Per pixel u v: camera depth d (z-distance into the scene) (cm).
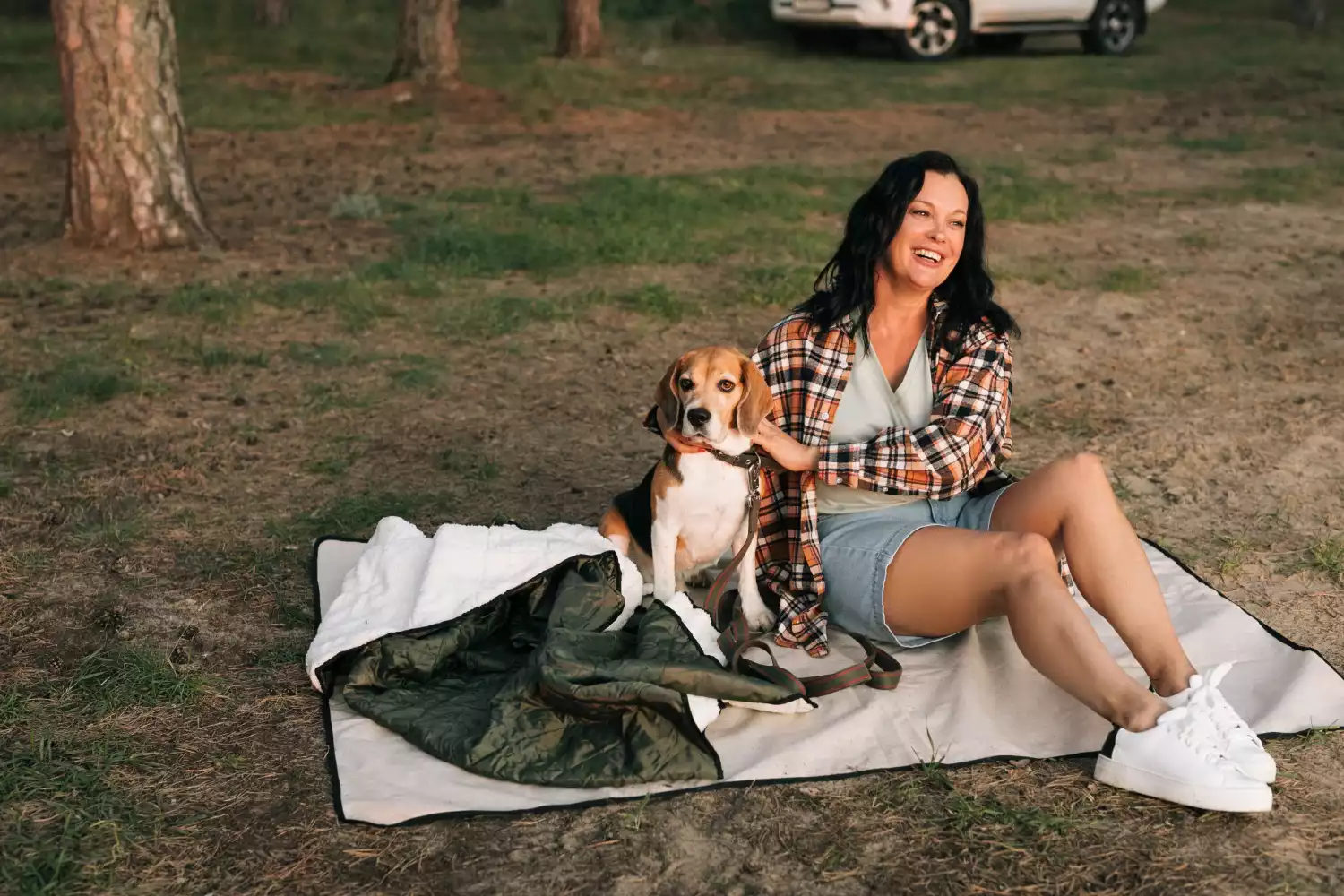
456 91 1542
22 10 2239
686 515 392
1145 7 2083
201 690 358
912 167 359
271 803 308
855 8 1958
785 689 334
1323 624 403
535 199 1064
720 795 311
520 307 750
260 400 603
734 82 1755
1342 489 509
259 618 403
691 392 379
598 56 1906
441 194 1067
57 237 884
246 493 500
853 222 368
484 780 316
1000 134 1424
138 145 850
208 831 296
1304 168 1224
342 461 530
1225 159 1291
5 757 322
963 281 376
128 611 405
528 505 495
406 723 334
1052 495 342
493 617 365
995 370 376
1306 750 328
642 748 318
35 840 290
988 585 336
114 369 632
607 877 281
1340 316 756
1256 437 566
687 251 890
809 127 1455
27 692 355
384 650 350
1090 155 1297
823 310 377
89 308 741
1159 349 698
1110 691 311
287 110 1455
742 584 398
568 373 653
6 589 417
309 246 895
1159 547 454
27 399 587
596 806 305
